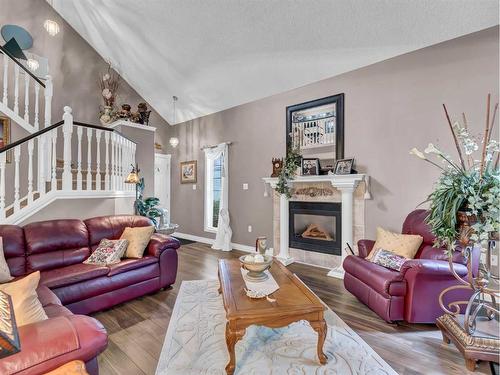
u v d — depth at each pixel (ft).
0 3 15.38
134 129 16.75
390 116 11.82
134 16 14.74
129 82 20.74
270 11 11.44
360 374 5.85
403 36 10.74
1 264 7.67
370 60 12.19
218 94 17.97
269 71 14.69
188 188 21.81
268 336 7.34
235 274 7.98
